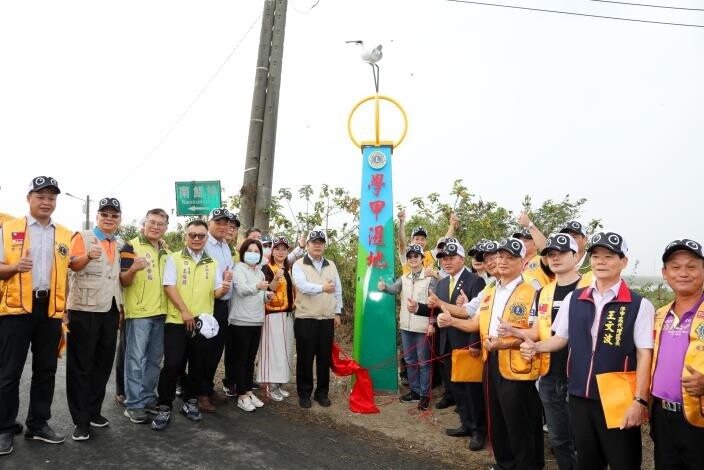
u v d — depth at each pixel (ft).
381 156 20.45
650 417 9.41
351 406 17.57
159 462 12.81
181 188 24.85
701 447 8.65
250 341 17.16
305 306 17.66
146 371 15.83
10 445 12.85
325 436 15.17
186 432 14.90
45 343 13.33
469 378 14.56
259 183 24.54
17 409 13.20
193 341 15.61
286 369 18.01
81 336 13.88
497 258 12.81
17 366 12.78
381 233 20.17
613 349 9.37
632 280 22.21
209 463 12.90
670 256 9.07
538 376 11.59
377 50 20.01
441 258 17.03
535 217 26.96
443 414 17.44
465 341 15.47
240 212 24.68
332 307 17.98
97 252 13.32
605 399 9.25
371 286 19.99
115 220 14.56
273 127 24.85
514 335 10.71
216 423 15.78
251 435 14.94
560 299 11.57
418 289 18.39
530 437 11.89
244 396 17.17
